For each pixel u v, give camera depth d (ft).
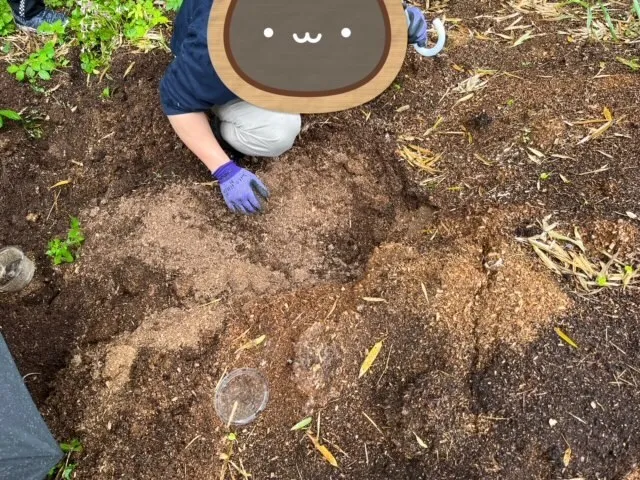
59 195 4.90
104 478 3.80
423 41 4.30
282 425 3.77
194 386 3.93
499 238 4.09
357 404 3.78
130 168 4.87
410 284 4.04
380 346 3.87
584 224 4.05
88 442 3.93
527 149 4.46
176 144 4.88
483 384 3.67
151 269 4.40
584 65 4.86
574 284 3.88
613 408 3.55
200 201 4.61
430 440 3.62
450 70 5.02
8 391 3.27
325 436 3.73
